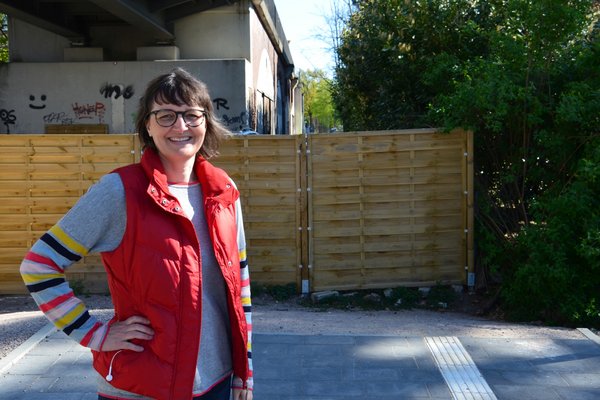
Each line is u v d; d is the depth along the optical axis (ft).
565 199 24.85
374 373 17.06
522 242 25.89
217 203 8.09
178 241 7.54
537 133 27.09
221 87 49.88
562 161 26.96
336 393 15.84
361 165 28.40
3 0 41.39
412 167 28.35
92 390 15.88
